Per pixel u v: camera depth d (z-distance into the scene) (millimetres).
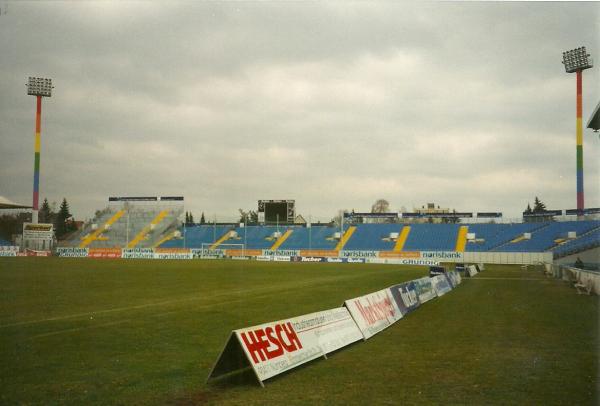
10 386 7785
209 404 6992
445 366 9273
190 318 15141
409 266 57562
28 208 74375
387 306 15055
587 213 68562
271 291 24484
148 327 13414
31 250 74125
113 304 18562
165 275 35281
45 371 8703
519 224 75000
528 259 61906
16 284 26688
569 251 53688
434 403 7113
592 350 10750
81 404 6969
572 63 66500
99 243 84938
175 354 10125
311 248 78438
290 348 9078
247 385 7926
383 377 8469
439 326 14195
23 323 13938
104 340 11570
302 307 18031
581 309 18156
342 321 11500
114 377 8344
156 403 7031
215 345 11047
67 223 107875
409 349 10836
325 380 8250
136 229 88375
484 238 73312
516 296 23266
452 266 55156
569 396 7473
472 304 19938
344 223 85812
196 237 86125
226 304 18828
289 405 6977
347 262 69750
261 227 88312
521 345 11305
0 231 85000
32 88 71062
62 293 22406
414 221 86750
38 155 73375
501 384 8078
